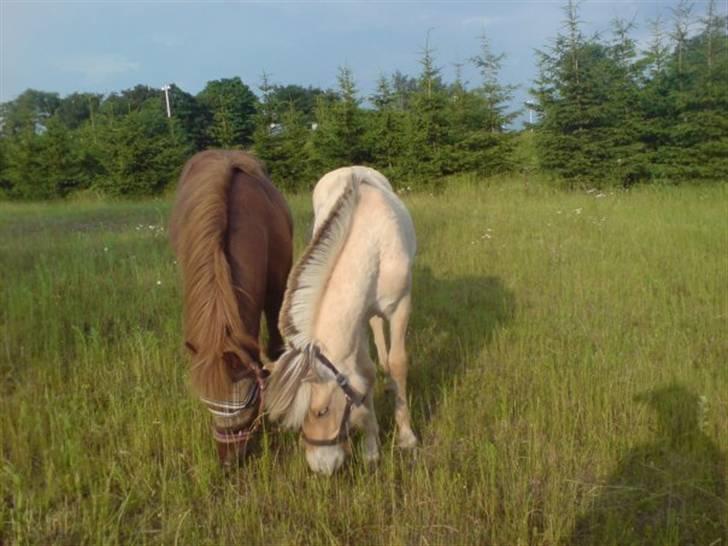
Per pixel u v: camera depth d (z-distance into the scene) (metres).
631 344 5.18
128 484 3.48
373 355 5.25
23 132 19.14
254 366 2.96
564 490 3.45
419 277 7.25
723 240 8.32
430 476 3.60
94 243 8.88
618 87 13.75
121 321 5.64
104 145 17.94
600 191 13.38
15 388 4.57
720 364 4.80
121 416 4.07
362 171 4.96
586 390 4.38
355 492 3.39
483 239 8.96
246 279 3.33
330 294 3.28
